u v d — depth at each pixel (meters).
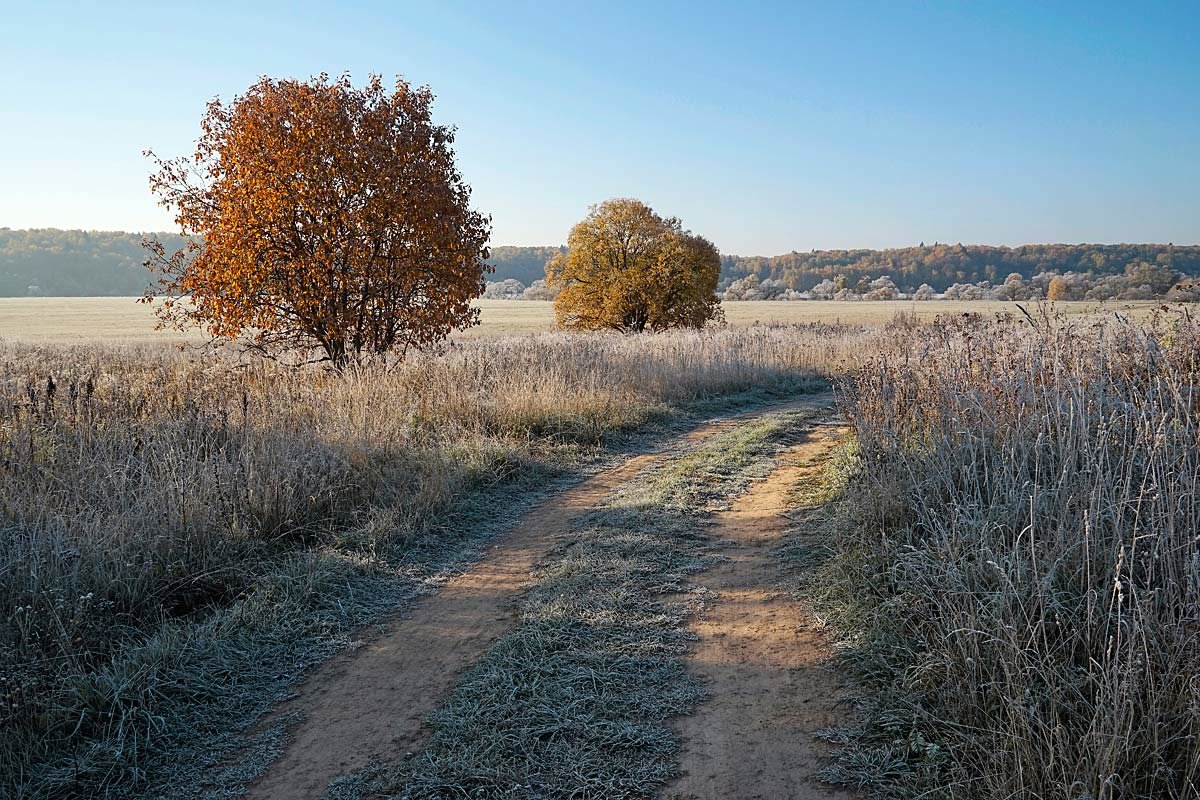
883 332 26.50
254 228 12.50
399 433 9.16
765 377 18.20
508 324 55.59
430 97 14.18
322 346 14.11
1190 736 2.88
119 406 8.84
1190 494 3.93
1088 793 2.74
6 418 8.24
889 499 5.67
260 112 12.77
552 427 11.15
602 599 5.24
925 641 3.91
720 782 3.31
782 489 8.12
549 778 3.38
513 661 4.42
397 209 13.07
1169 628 3.35
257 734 3.88
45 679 3.94
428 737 3.77
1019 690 3.25
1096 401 5.46
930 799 3.05
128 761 3.63
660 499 7.66
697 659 4.41
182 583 5.38
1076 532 4.08
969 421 6.27
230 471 6.79
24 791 3.37
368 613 5.32
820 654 4.39
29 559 4.97
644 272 35.22
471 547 6.70
